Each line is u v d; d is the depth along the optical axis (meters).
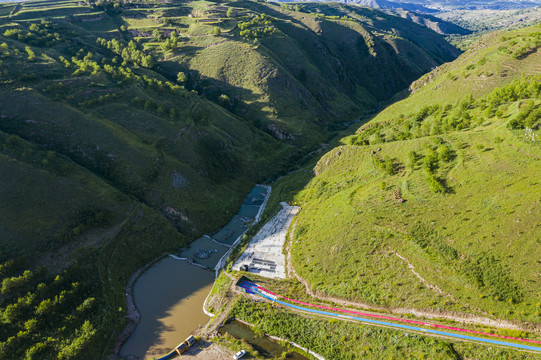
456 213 57.25
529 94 77.31
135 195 86.38
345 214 69.94
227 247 80.81
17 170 76.38
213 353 52.91
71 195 76.62
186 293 66.75
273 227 82.12
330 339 51.22
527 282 45.12
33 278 60.22
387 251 58.44
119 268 69.88
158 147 99.12
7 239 64.44
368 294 54.41
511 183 56.19
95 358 52.69
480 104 88.50
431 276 51.69
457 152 69.06
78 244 69.25
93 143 93.19
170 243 79.94
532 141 59.81
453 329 45.81
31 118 94.38
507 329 43.16
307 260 65.81
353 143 112.81
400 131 103.81
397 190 68.69
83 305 58.06
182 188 92.19
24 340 51.91
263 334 55.41
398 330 48.31
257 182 112.56
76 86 109.81
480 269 48.62
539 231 48.50
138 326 59.78
